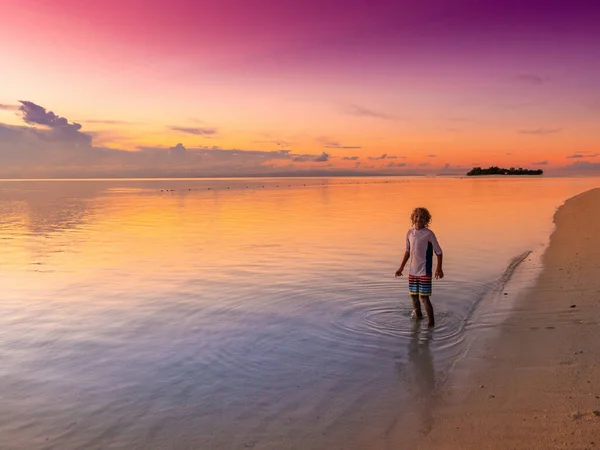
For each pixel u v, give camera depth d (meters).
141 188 72.38
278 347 6.26
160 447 3.99
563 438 3.79
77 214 26.02
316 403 4.73
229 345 6.35
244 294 8.95
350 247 14.12
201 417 4.48
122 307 8.18
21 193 55.41
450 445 3.85
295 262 11.91
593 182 76.06
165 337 6.68
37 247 14.60
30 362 5.82
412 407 4.59
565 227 17.08
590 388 4.65
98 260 12.44
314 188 65.12
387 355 5.95
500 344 6.14
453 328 6.93
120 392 5.01
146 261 12.24
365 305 8.13
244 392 4.98
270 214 25.14
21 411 4.62
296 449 3.92
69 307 8.21
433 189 54.50
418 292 7.18
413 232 7.36
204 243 15.18
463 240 14.99
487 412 4.37
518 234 16.16
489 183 74.25
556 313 7.20
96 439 4.12
